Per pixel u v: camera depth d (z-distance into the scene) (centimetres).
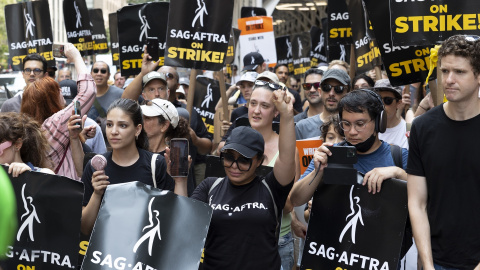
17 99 775
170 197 407
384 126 426
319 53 1303
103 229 402
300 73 1396
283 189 420
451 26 534
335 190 412
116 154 469
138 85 731
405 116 764
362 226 405
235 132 414
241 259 407
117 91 862
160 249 397
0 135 425
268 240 413
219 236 412
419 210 390
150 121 591
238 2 2430
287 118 414
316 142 546
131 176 465
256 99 548
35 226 411
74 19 1073
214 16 737
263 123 548
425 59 600
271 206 416
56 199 411
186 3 734
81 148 529
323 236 412
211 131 1016
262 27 1147
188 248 397
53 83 547
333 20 905
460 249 380
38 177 413
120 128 460
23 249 410
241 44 1154
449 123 383
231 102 948
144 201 407
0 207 412
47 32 1011
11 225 411
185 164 424
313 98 723
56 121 523
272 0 2491
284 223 509
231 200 416
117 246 399
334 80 614
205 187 434
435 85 606
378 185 402
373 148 436
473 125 378
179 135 605
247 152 405
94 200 428
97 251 398
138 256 397
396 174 406
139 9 878
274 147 554
